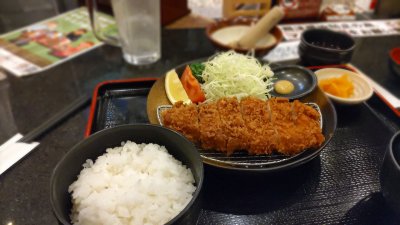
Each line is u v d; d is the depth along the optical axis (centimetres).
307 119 30
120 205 21
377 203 26
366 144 32
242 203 26
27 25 52
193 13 57
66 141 32
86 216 21
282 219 25
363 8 59
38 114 36
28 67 43
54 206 19
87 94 38
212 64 38
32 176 29
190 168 24
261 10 52
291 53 46
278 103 31
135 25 41
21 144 31
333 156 30
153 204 22
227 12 51
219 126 28
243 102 31
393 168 23
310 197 27
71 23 52
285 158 28
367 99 35
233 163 27
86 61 45
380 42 50
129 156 25
